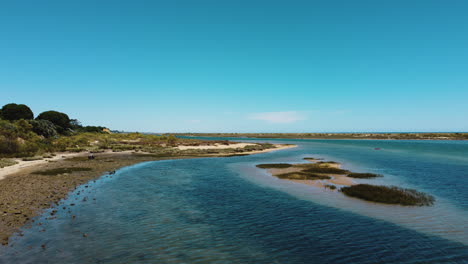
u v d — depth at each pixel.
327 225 12.98
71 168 29.39
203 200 17.47
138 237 11.26
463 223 13.16
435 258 9.57
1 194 16.98
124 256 9.52
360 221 13.52
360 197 18.27
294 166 34.59
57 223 12.59
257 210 15.38
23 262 8.81
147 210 15.08
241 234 11.80
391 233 11.94
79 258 9.25
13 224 12.12
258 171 30.45
